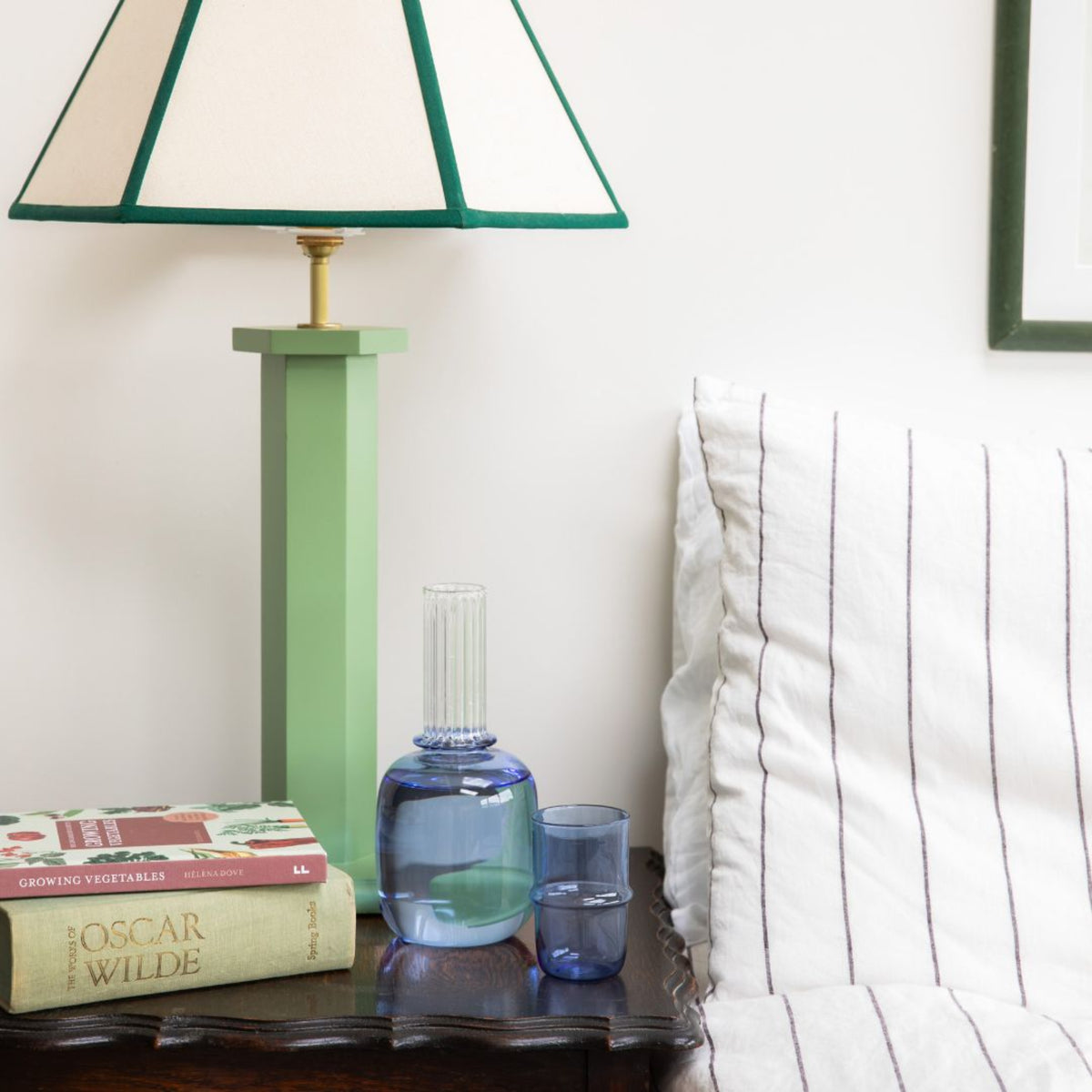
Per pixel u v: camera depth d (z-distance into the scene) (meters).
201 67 0.87
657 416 1.31
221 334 1.25
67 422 1.24
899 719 1.04
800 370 1.32
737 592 1.09
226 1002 0.91
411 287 1.27
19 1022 0.86
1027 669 1.05
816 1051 0.89
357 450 1.07
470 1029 0.89
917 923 0.99
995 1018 0.91
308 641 1.08
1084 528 1.08
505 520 1.30
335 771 1.10
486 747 1.06
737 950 1.00
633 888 1.22
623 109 1.28
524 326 1.29
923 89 1.30
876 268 1.32
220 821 1.02
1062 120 1.31
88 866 0.91
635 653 1.33
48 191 0.93
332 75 0.88
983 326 1.34
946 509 1.08
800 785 1.04
